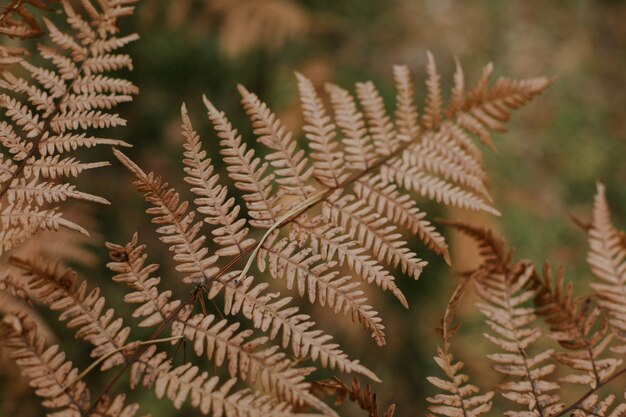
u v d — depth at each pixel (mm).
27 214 678
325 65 1863
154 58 1772
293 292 1609
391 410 672
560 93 2635
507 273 727
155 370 647
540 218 2191
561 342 711
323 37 1936
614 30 2898
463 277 736
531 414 691
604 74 2766
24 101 1262
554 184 2381
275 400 642
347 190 1318
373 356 1694
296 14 1812
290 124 1731
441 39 2174
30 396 1057
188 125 696
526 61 2518
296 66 1855
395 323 1747
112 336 651
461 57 2215
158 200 680
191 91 1817
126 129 1705
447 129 775
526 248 2098
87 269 1495
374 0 2078
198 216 1633
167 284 1577
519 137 2463
